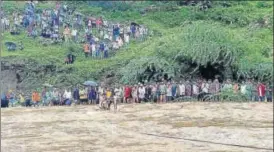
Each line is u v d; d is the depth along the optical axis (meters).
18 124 48.41
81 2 101.31
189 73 77.50
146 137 40.97
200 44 77.50
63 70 80.81
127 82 77.25
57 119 52.50
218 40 78.19
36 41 88.19
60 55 84.56
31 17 92.12
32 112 59.41
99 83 75.25
